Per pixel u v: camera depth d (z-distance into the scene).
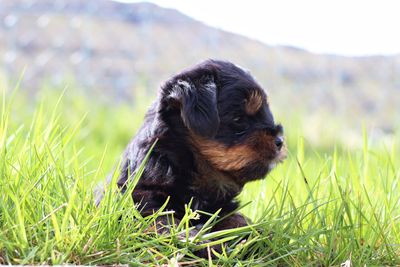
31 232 0.60
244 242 0.65
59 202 0.63
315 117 1.77
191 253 0.62
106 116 1.63
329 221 0.70
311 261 0.66
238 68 0.76
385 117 2.25
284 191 0.75
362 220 0.69
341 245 0.66
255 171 0.71
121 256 0.60
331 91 2.41
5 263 0.58
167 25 2.75
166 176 0.70
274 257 0.66
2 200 0.62
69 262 0.58
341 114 2.15
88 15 2.67
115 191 0.65
